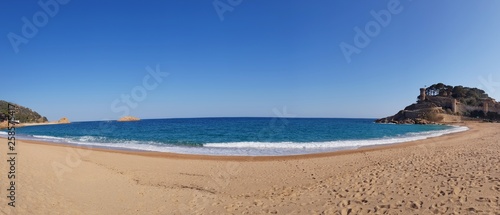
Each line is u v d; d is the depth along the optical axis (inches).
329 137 1328.7
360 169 481.7
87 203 295.0
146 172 501.7
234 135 1454.2
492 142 850.1
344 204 294.0
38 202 256.5
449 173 381.4
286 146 919.7
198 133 1608.0
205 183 426.0
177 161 618.2
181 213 293.4
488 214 231.0
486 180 326.6
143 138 1323.8
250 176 468.4
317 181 415.8
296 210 288.7
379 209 268.7
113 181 409.1
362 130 1863.9
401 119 3501.5
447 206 257.6
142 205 315.9
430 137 1246.9
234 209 303.1
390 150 744.3
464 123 2864.2
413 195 299.7
